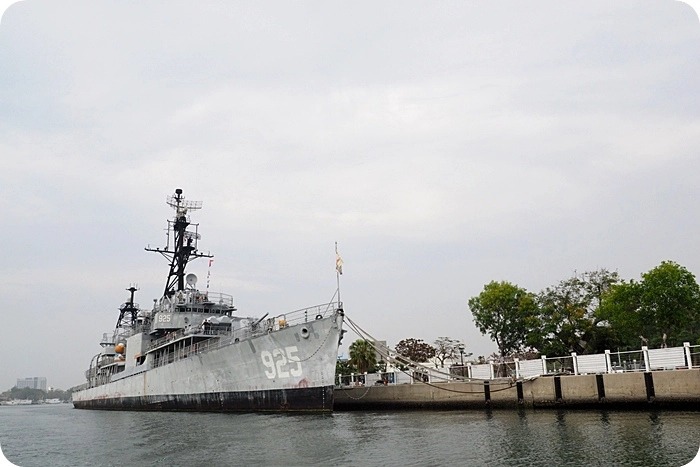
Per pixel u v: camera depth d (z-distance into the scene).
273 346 37.81
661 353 32.97
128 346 58.72
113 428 35.91
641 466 17.94
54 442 30.83
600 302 54.78
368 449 22.53
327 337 35.81
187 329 47.56
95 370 73.50
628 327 49.25
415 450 22.03
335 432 27.62
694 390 30.78
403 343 73.31
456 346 71.19
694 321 48.44
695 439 21.88
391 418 34.34
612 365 35.44
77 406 82.38
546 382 36.38
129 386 55.91
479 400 39.22
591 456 19.64
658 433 23.61
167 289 57.25
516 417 32.12
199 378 43.22
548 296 56.78
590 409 34.12
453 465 19.11
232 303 55.09
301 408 36.38
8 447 29.25
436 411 39.00
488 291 60.56
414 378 46.66
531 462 19.12
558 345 54.00
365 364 64.38
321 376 35.81
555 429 26.22
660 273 47.75
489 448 21.94
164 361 48.91
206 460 21.62
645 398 32.38
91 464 22.66
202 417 38.09
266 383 38.16
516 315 58.19
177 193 57.91
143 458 23.12
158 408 48.84
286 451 22.67
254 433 28.06
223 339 42.41
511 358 57.97
